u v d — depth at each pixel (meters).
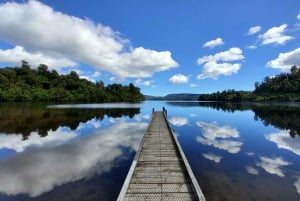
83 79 79.69
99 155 7.91
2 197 4.75
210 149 8.84
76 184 5.40
